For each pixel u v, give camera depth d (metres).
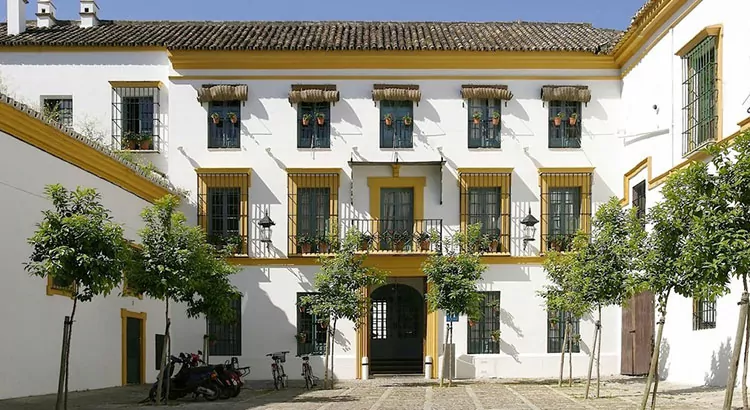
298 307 25.30
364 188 25.75
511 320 25.22
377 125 25.75
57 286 17.78
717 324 18.23
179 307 25.17
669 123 21.34
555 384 22.31
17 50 26.12
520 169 25.69
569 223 25.67
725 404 10.73
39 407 15.09
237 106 25.91
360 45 25.64
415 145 25.70
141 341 23.03
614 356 25.09
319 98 25.48
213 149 25.70
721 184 10.77
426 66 25.78
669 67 21.41
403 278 26.47
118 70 26.19
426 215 25.64
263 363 25.11
